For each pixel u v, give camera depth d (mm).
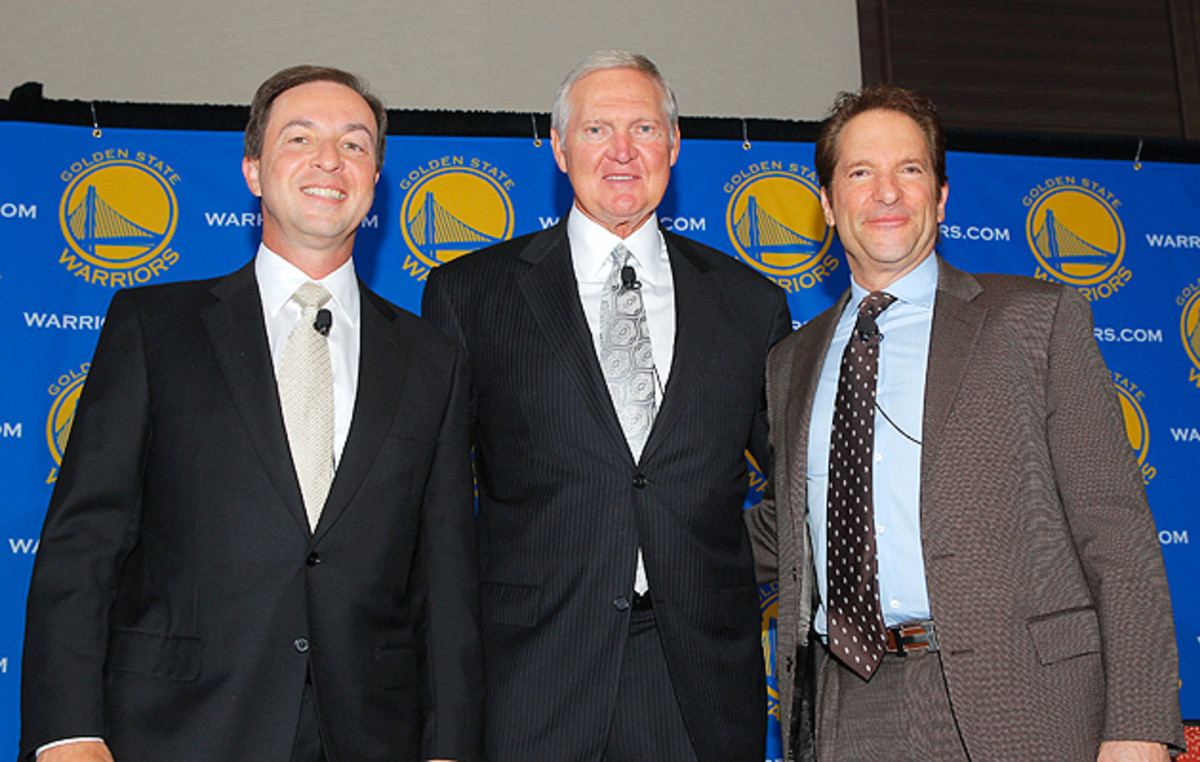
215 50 3514
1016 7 4121
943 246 3191
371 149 1877
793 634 1867
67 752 1447
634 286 2041
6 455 2695
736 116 3746
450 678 1733
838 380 1901
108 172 2877
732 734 1857
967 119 4000
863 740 1707
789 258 3121
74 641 1498
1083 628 1609
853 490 1775
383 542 1693
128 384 1656
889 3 4020
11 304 2762
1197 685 2975
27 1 3445
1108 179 3297
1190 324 3236
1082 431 1675
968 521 1663
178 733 1507
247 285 1805
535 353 1961
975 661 1607
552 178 3074
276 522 1608
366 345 1817
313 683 1579
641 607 1885
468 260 2170
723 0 3840
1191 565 3061
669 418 1928
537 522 1900
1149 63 4184
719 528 1957
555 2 3732
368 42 3600
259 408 1656
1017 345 1746
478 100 3615
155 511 1627
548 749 1786
